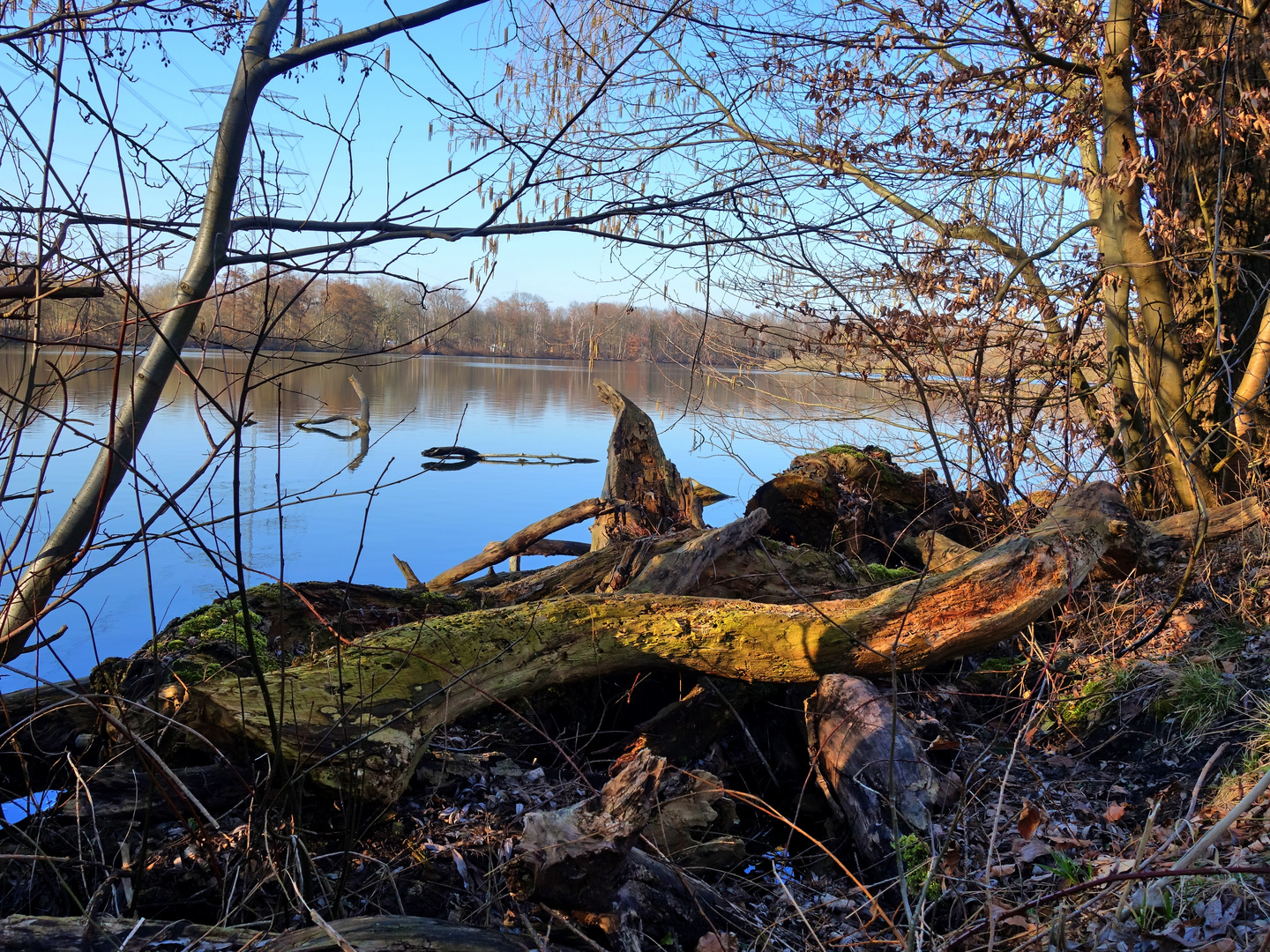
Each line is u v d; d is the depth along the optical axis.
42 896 2.67
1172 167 7.36
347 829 2.83
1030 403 7.87
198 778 2.98
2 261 2.38
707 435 9.83
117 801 2.89
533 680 3.78
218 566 2.40
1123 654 4.55
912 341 6.85
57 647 5.32
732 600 4.11
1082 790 3.66
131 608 6.09
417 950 2.15
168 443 14.05
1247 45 6.59
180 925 2.25
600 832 2.58
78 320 2.66
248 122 2.76
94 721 3.17
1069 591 4.17
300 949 2.11
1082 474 7.68
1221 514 5.16
